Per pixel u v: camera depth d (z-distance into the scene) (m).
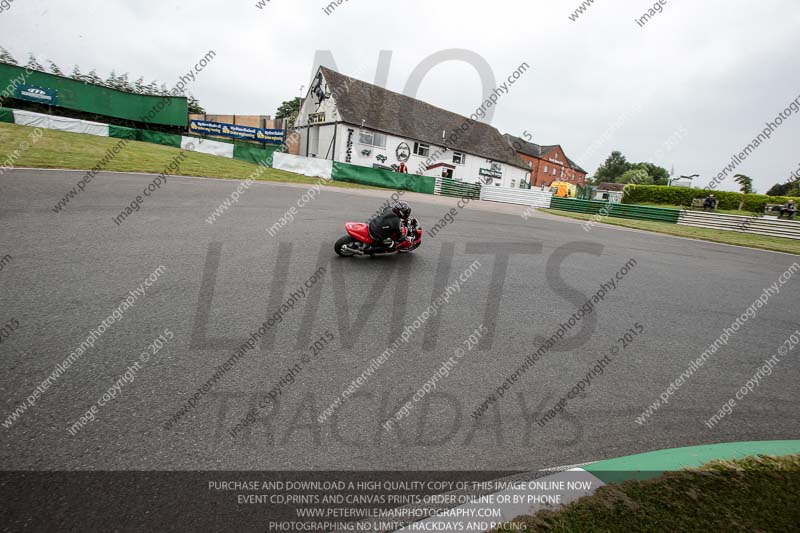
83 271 5.08
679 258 9.70
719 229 18.78
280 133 30.94
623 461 2.59
